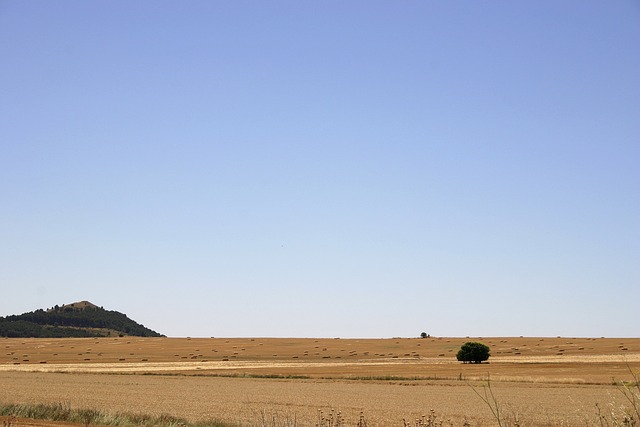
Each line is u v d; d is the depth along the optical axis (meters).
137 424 26.55
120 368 118.88
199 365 130.38
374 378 84.50
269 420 31.02
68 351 184.50
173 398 53.38
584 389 59.66
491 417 36.41
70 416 26.91
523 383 70.25
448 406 45.69
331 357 161.38
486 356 125.00
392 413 40.34
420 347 192.38
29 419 24.22
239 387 69.56
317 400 51.78
